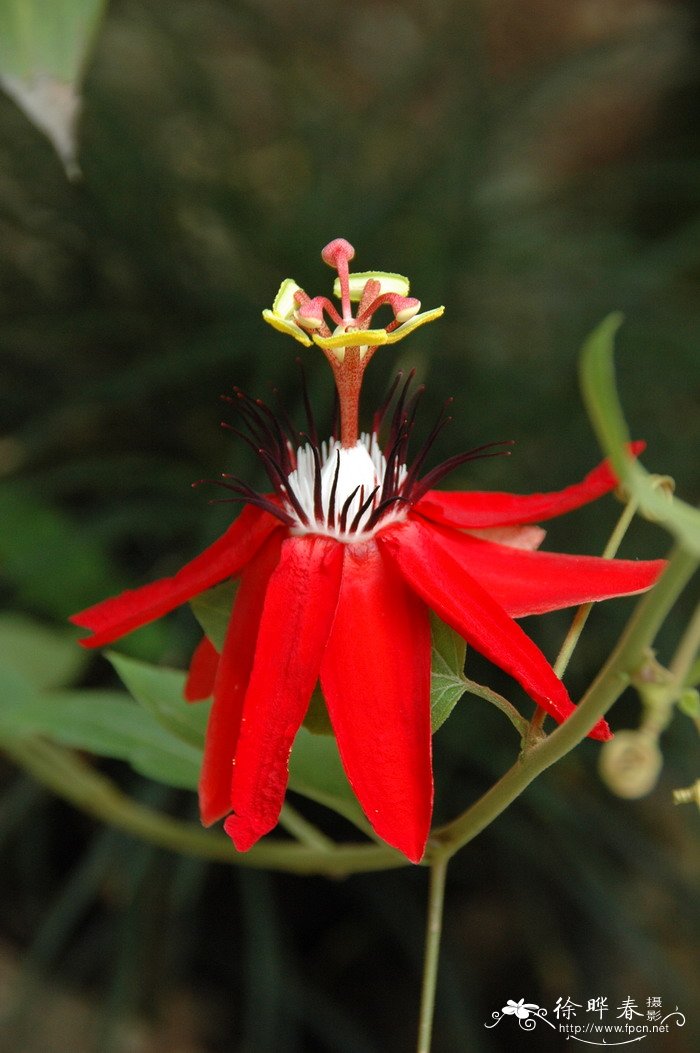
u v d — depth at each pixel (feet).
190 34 2.88
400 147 2.80
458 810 2.21
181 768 1.38
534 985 2.24
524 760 1.14
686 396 2.54
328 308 1.18
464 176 2.57
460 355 2.50
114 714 1.40
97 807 1.44
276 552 1.17
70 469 2.35
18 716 1.39
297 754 1.24
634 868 2.36
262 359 2.32
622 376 2.48
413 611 1.14
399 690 1.12
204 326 2.50
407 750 1.11
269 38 2.95
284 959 2.25
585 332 2.48
